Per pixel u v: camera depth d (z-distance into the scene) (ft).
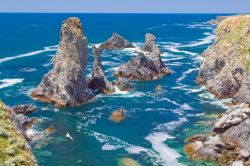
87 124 245.86
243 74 309.42
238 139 198.18
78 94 293.02
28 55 561.43
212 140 200.75
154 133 229.04
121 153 199.21
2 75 404.36
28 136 219.82
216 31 508.94
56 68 298.15
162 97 315.17
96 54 336.29
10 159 84.48
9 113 111.04
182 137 221.25
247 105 235.61
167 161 188.75
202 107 283.79
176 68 447.83
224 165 182.70
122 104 293.23
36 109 276.21
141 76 382.63
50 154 197.26
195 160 189.26
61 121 250.57
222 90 312.29
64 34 300.61
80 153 199.00
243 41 345.51
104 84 328.70
